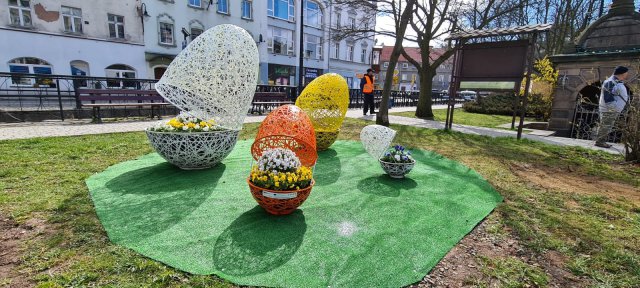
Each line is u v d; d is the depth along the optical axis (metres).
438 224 3.35
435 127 10.76
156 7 21.36
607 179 5.28
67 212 3.27
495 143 8.06
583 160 6.47
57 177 4.32
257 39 26.59
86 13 19.14
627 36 10.34
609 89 7.53
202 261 2.52
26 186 3.93
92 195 3.73
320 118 6.34
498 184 4.83
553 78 14.39
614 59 9.53
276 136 4.30
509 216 3.65
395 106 22.78
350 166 5.47
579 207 4.00
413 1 9.86
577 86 10.40
